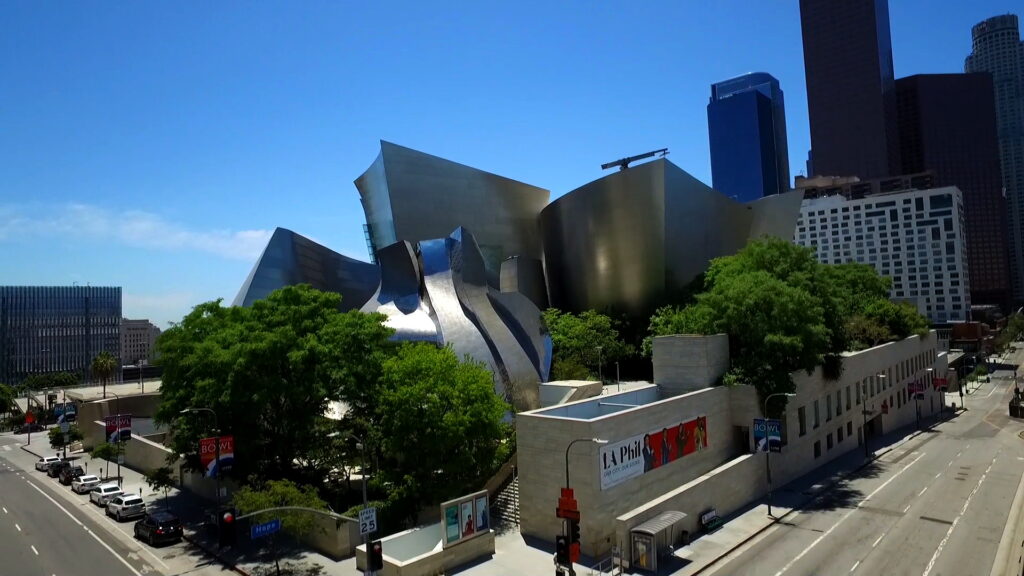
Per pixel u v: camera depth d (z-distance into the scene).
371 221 82.25
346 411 41.31
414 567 26.11
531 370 48.78
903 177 180.38
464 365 36.38
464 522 28.36
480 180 82.38
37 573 29.59
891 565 27.55
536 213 89.31
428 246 52.53
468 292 50.94
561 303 85.25
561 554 23.00
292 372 35.22
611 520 29.31
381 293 52.91
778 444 34.34
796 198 88.62
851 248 171.62
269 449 35.94
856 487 41.22
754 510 35.59
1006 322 176.00
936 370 82.25
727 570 27.28
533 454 31.33
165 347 38.16
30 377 133.88
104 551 32.69
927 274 162.88
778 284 41.81
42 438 80.19
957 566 27.31
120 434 46.22
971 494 39.22
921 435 62.62
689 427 35.50
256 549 31.67
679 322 56.34
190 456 37.53
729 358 41.66
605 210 76.69
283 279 62.09
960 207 166.62
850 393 53.47
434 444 31.91
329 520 30.33
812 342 42.09
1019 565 26.75
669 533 28.33
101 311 160.50
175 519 34.34
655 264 74.62
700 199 78.12
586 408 35.75
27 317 148.62
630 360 76.38
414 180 76.12
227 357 33.34
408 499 33.06
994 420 72.88
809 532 32.09
